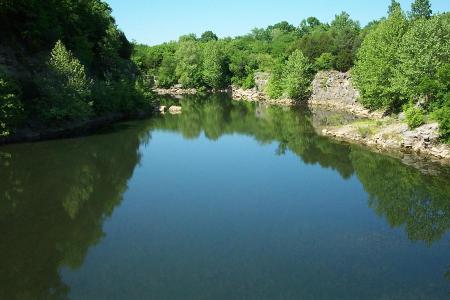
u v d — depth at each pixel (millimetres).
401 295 20312
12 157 44281
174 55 156375
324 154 49031
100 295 20297
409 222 29453
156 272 22469
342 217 30375
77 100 57562
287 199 34250
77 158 45250
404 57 56812
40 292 20578
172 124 71438
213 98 121562
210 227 28484
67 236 26797
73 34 72375
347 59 97562
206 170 43094
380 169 41938
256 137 61312
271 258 24094
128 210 31531
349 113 79688
